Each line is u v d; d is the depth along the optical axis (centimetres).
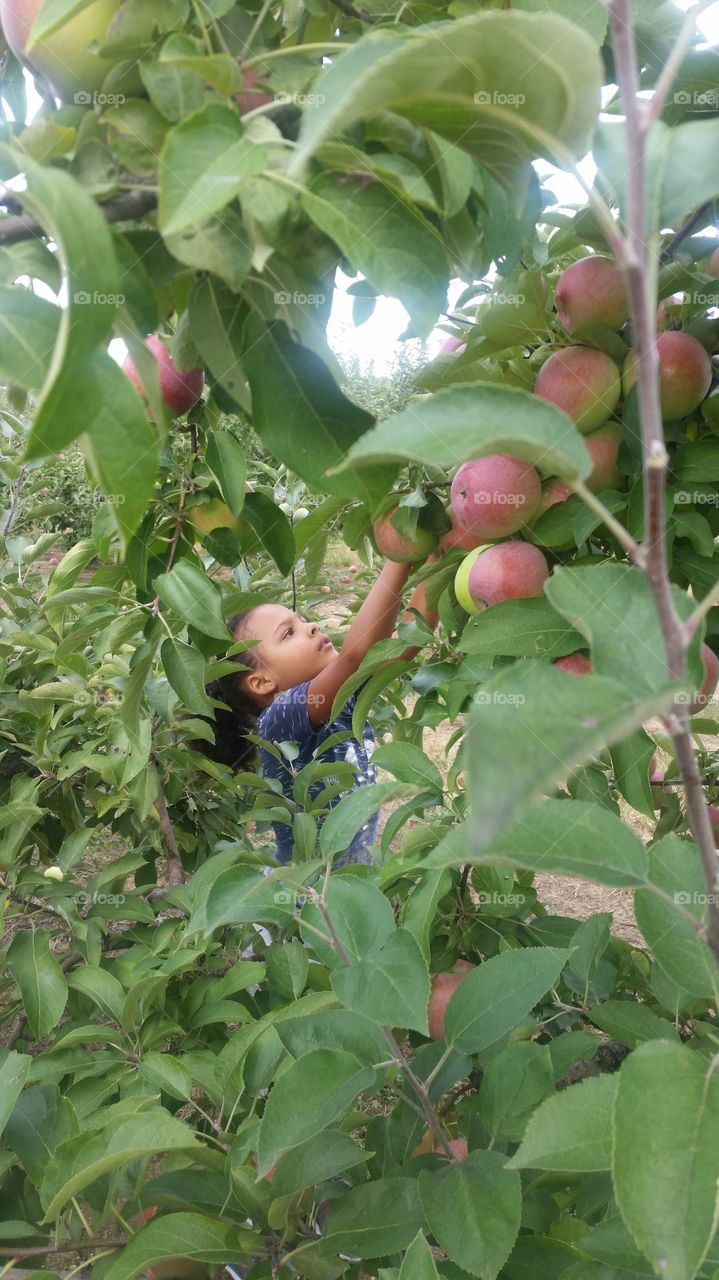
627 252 45
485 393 50
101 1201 111
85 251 46
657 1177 52
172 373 127
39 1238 117
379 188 64
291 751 207
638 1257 83
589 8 84
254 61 67
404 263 63
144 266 72
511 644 126
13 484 315
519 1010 100
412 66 53
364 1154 98
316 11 89
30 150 69
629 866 56
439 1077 102
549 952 102
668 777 180
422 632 160
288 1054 119
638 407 129
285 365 74
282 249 66
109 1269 96
